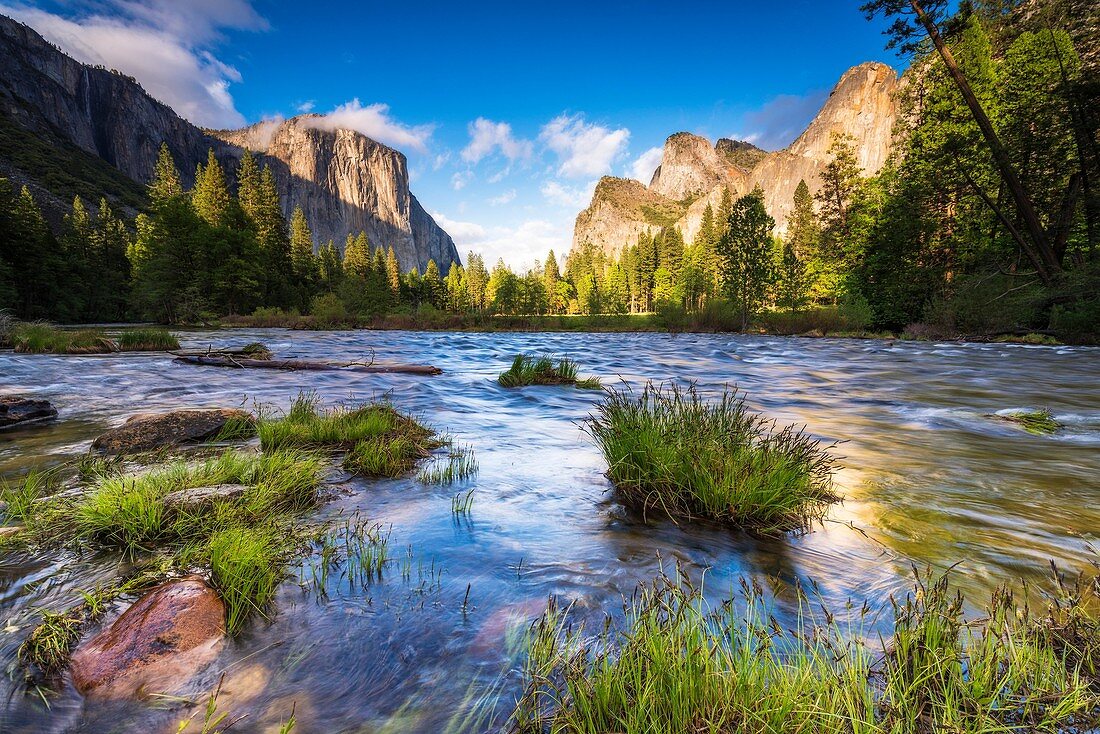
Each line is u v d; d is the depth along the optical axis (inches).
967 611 73.2
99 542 95.6
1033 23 900.0
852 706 49.8
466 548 97.0
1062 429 217.2
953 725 48.7
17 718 52.8
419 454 168.7
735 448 134.2
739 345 866.8
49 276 1948.8
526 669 60.7
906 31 791.7
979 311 853.2
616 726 50.5
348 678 59.6
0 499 117.4
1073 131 788.0
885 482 142.4
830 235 1595.7
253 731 51.3
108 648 62.5
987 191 957.2
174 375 375.6
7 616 71.7
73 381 335.3
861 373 449.4
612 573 87.1
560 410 261.0
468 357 613.9
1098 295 696.4
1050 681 54.0
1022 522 112.2
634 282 4052.7
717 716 50.3
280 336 994.7
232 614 70.9
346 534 102.2
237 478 131.3
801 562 92.1
